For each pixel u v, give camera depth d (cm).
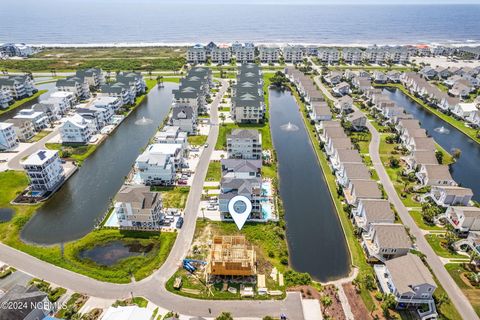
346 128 15438
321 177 12212
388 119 16550
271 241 8938
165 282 7712
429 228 9438
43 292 6838
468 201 10119
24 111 15825
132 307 6394
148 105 19262
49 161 11069
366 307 7131
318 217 10144
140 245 8869
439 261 8312
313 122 16388
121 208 9194
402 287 6938
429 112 18538
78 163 12888
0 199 10731
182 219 9712
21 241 9056
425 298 7000
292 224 9838
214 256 7862
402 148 13762
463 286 7644
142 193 9406
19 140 14675
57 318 6456
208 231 9288
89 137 14888
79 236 9312
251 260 7825
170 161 11588
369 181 10281
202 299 7288
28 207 10431
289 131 15925
